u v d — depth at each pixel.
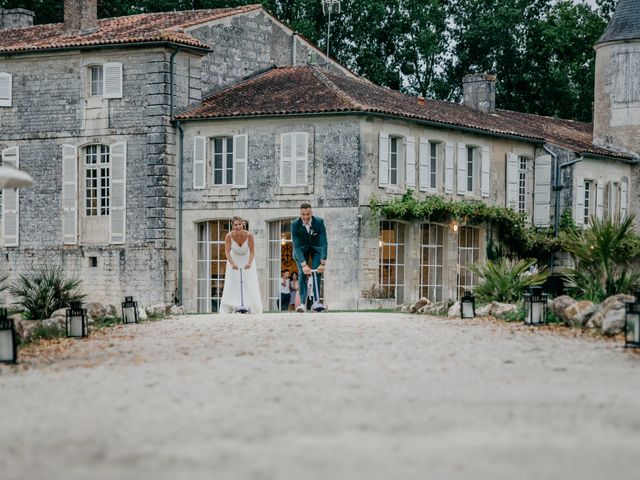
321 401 9.97
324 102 35.97
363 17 54.72
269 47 41.47
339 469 7.48
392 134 36.62
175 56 37.59
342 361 12.57
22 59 39.50
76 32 39.81
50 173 39.22
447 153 38.97
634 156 46.31
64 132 38.94
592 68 55.53
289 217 36.38
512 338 14.87
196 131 37.53
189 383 11.17
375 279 35.62
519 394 10.27
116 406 9.98
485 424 8.93
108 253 38.16
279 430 8.76
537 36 57.00
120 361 13.12
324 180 35.84
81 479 7.36
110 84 38.06
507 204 41.84
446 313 20.59
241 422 9.09
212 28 39.12
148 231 37.53
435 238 38.06
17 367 12.82
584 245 18.98
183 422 9.16
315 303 21.56
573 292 19.20
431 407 9.64
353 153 35.44
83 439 8.62
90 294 38.47
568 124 49.75
